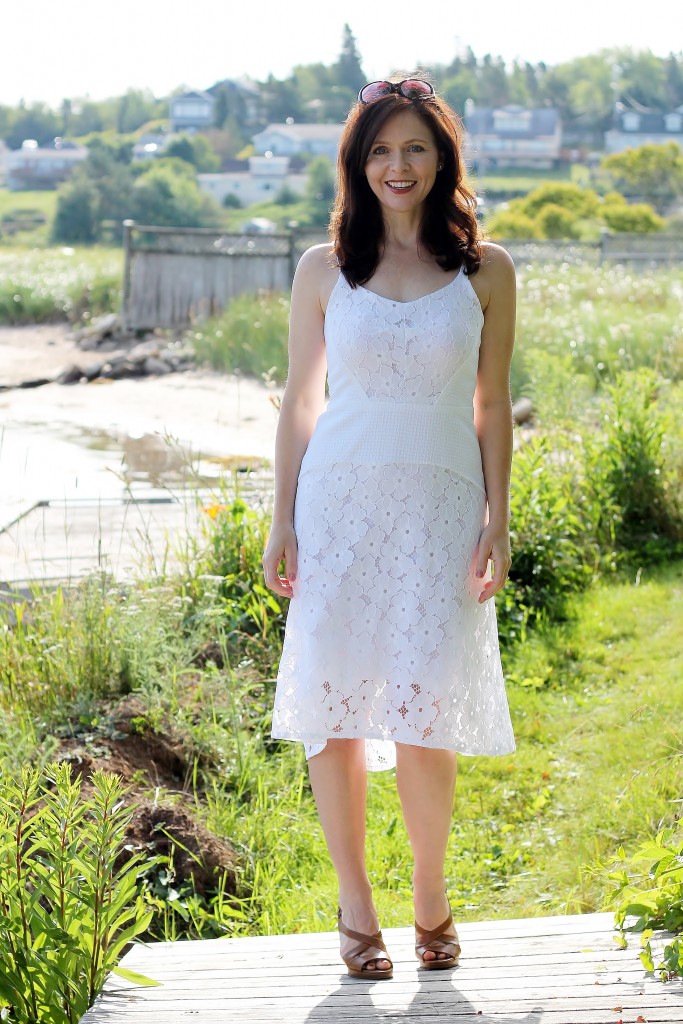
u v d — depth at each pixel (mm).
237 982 2793
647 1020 2467
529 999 2600
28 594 6105
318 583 2768
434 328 2727
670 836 3086
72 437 11172
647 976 2656
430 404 2756
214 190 117688
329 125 143000
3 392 14766
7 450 10375
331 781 2857
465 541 2779
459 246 2809
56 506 8219
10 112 146875
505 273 2869
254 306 17203
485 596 2822
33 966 2688
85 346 18375
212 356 16062
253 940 3082
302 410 2969
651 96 155250
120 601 5523
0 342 19312
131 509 8109
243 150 138000
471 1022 2521
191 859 3893
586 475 7688
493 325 2883
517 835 4402
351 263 2805
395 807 4652
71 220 77312
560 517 7086
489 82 150500
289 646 2861
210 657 5500
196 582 5941
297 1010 2631
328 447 2785
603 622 6320
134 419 12359
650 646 5930
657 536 7602
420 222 2814
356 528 2746
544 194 42656
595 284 17812
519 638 6258
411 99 2766
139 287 18609
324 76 151625
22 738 3998
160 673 5145
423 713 2719
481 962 2830
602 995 2584
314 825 4430
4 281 22000
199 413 12766
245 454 10258
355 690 2762
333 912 3859
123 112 151750
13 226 95438
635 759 4684
